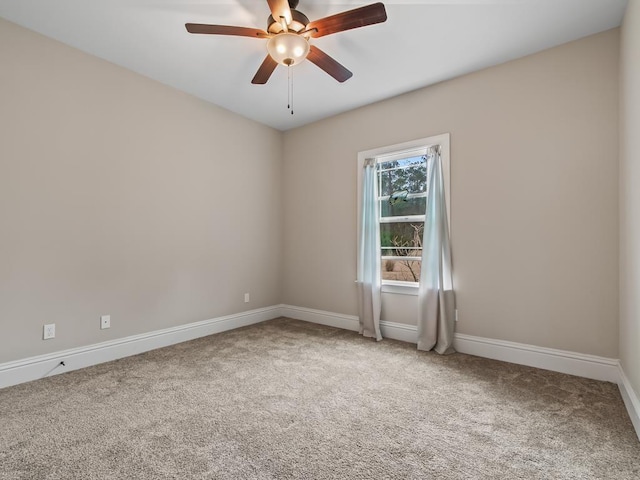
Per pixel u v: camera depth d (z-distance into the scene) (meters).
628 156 2.21
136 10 2.37
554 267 2.79
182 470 1.54
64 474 1.51
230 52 2.91
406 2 2.26
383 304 3.85
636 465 1.60
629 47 2.17
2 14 2.41
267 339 3.71
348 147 4.19
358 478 1.50
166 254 3.50
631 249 2.12
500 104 3.07
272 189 4.78
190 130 3.72
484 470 1.56
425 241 3.39
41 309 2.64
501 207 3.06
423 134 3.55
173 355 3.17
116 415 2.04
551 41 2.72
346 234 4.21
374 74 3.26
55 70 2.72
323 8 2.37
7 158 2.48
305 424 1.96
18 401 2.22
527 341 2.92
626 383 2.21
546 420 2.01
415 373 2.74
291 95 3.75
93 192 2.95
